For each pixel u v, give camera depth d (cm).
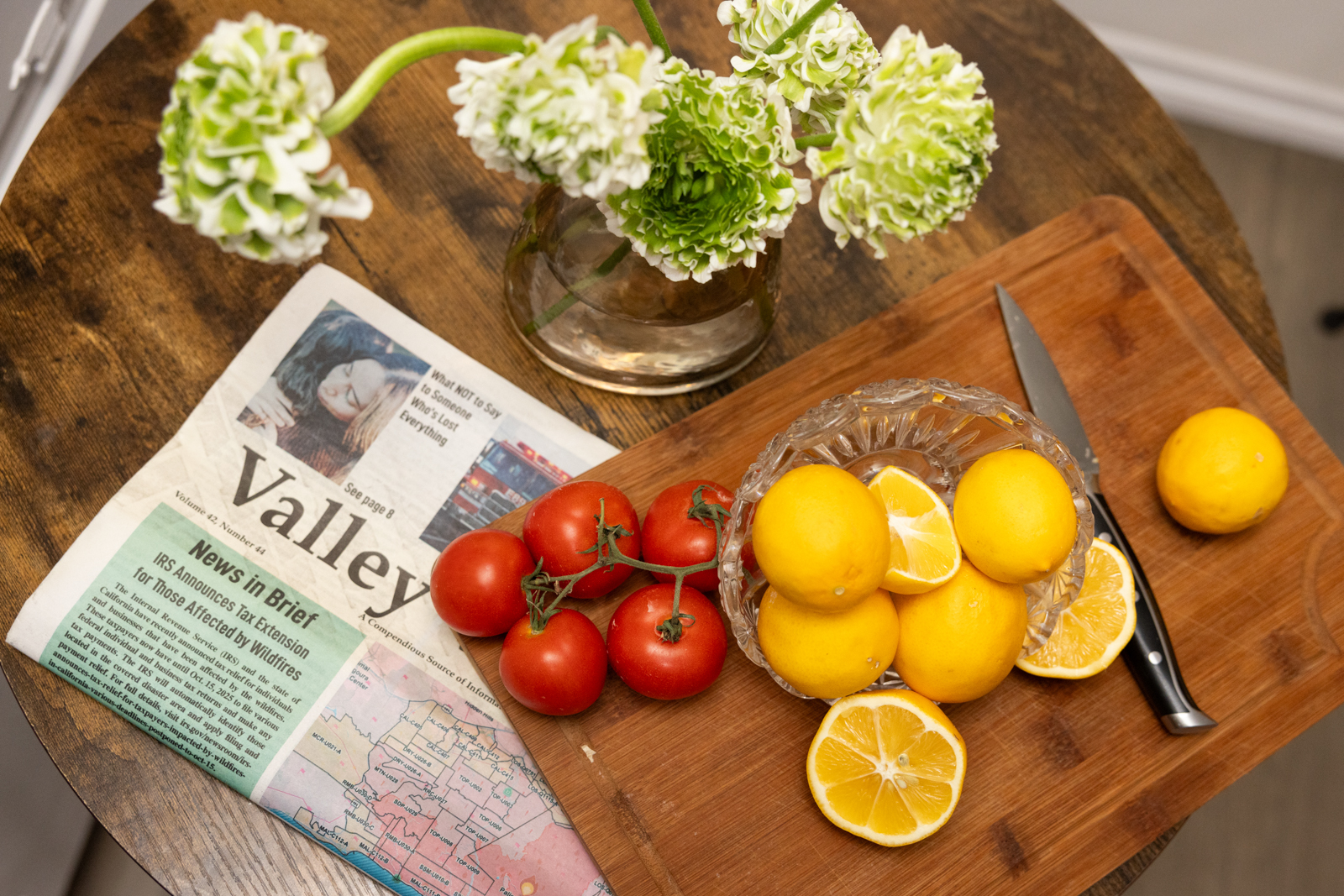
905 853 75
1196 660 82
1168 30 175
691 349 76
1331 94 180
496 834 76
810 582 59
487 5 93
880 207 50
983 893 74
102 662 76
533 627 70
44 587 76
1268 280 187
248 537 80
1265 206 190
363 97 44
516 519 80
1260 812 160
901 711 71
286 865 74
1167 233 96
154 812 73
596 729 75
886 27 98
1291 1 163
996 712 79
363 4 91
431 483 83
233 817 74
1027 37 99
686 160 52
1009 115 97
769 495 62
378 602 80
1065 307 90
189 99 40
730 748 76
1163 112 98
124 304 83
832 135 58
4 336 81
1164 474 83
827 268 91
